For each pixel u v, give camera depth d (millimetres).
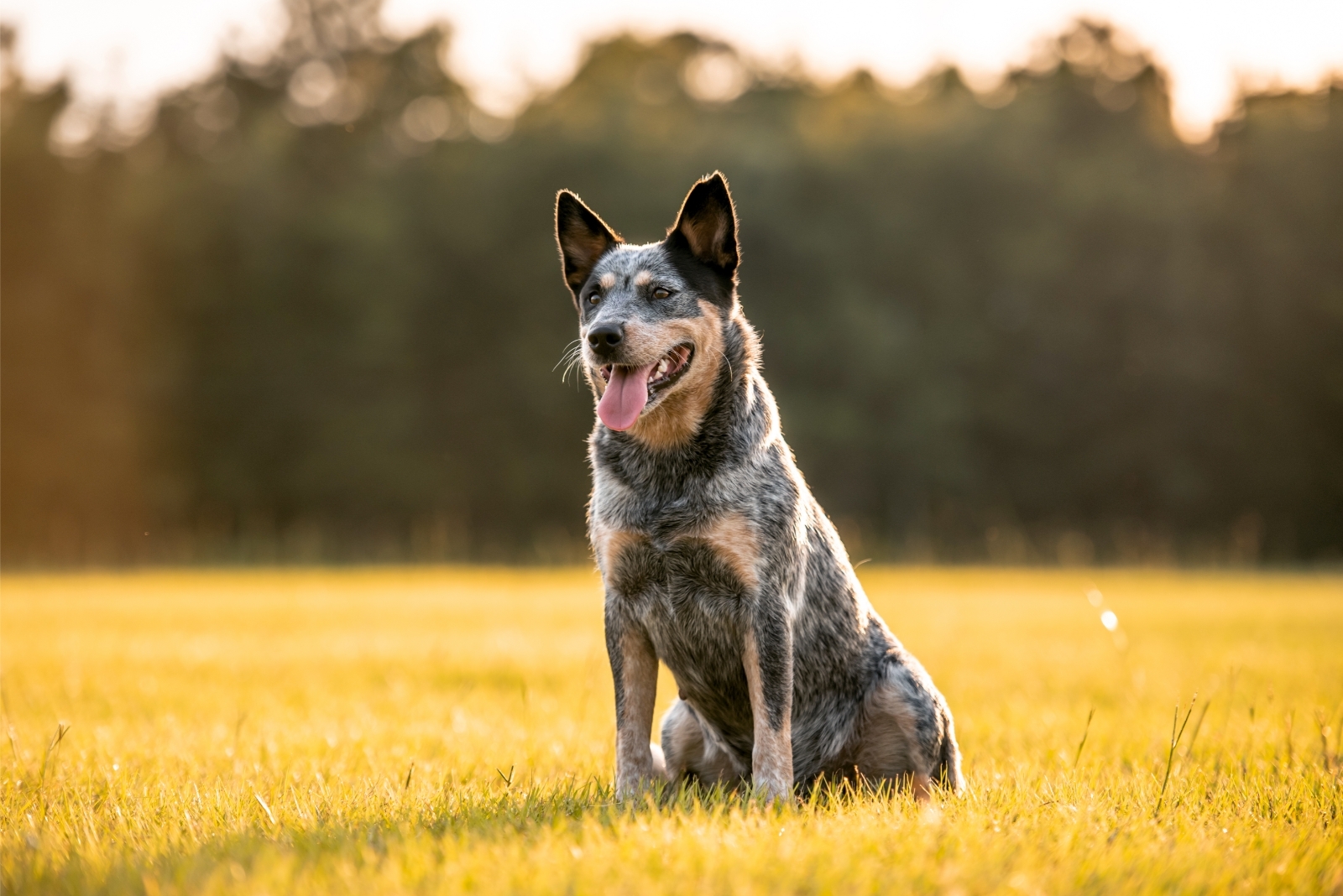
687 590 5457
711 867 3580
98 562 33281
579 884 3439
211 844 4074
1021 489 42688
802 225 40469
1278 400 41719
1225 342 41781
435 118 45250
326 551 36344
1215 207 42031
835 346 39938
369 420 40219
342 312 40969
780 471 5586
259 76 45156
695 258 6035
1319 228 41094
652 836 3971
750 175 40000
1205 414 41969
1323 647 11797
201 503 39469
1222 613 16094
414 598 18250
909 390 40719
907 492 41062
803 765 5699
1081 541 39469
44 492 38188
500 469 40438
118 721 7348
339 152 43344
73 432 38344
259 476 40094
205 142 43750
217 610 16109
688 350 5637
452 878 3537
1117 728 7254
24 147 38375
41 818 4641
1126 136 43281
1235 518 42031
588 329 5633
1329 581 25375
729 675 5566
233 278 40031
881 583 23406
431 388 41469
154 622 14445
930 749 5598
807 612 5668
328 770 5758
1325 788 5004
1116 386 42344
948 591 20625
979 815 4395
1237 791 5137
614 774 5707
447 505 40375
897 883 3486
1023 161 42281
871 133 43188
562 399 40031
